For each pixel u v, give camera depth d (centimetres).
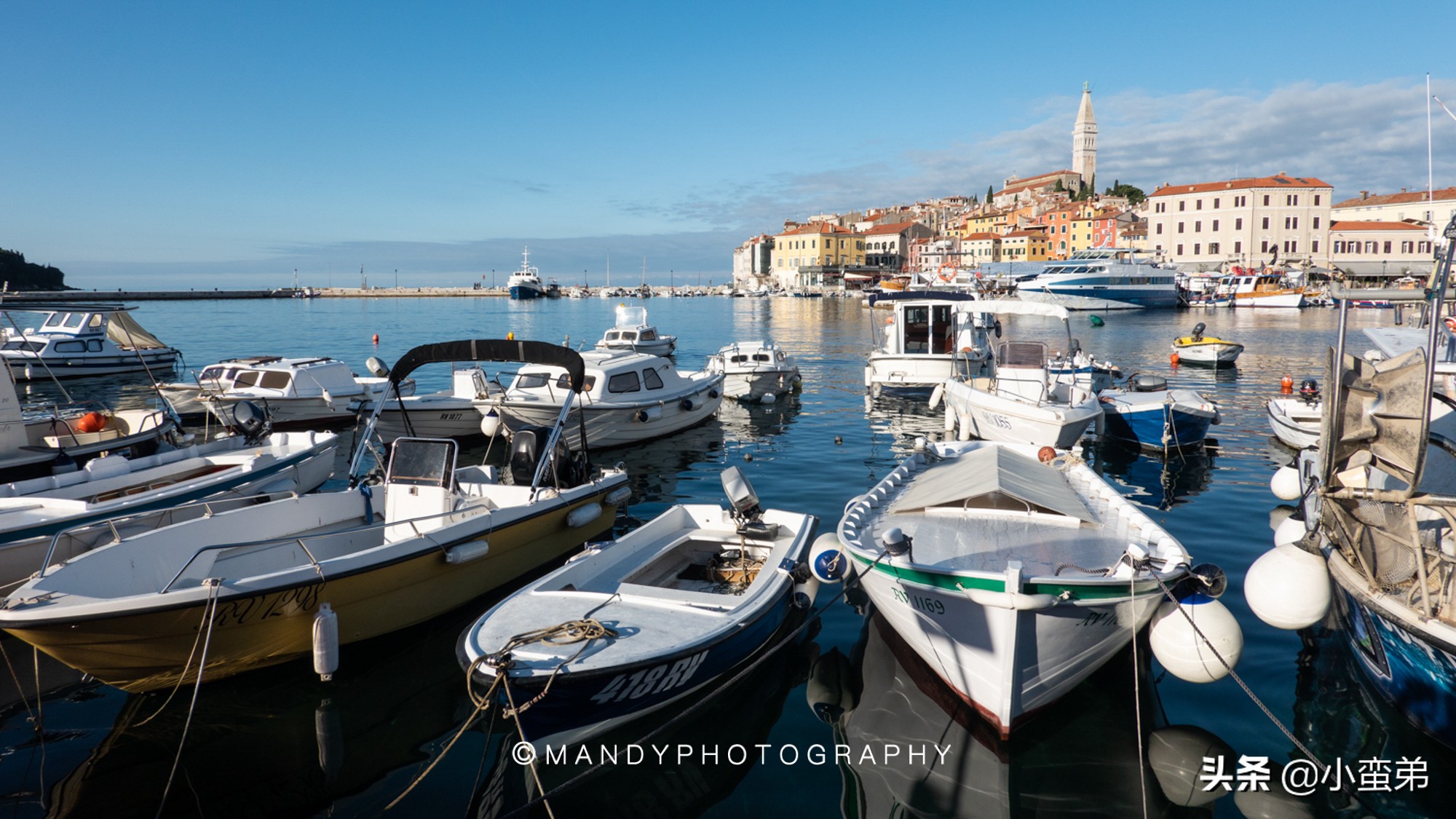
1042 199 13050
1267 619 695
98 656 671
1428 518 747
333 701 732
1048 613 624
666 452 1709
